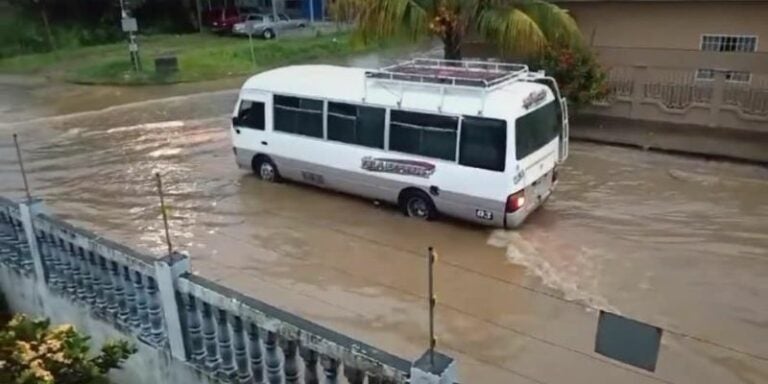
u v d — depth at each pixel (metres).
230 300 4.06
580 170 12.28
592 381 6.02
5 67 28.59
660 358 6.35
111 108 19.55
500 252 8.85
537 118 9.27
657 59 13.77
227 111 18.62
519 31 12.49
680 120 13.94
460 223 9.84
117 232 9.88
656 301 7.46
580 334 6.81
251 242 9.41
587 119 14.95
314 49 30.48
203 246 9.31
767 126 12.98
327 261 8.73
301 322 3.81
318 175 10.97
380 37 12.99
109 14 35.16
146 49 31.05
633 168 12.29
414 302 7.58
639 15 14.17
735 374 6.10
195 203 11.03
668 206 10.39
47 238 5.29
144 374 4.93
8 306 6.12
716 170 11.96
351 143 10.27
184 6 37.56
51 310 5.59
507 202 8.93
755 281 7.89
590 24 14.84
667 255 8.66
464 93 8.98
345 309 7.46
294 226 9.95
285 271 8.47
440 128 9.20
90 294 5.11
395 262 8.65
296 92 10.70
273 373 4.05
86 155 14.25
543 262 8.52
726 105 13.33
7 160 14.01
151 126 16.92
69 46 33.28
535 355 6.46
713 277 8.02
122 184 12.15
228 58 27.84
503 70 10.03
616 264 8.42
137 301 4.70
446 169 9.27
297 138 10.93
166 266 4.29
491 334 6.86
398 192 10.03
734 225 9.58
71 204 11.16
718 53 13.02
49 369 4.01
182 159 13.73
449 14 12.98
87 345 4.60
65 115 18.67
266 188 11.64
